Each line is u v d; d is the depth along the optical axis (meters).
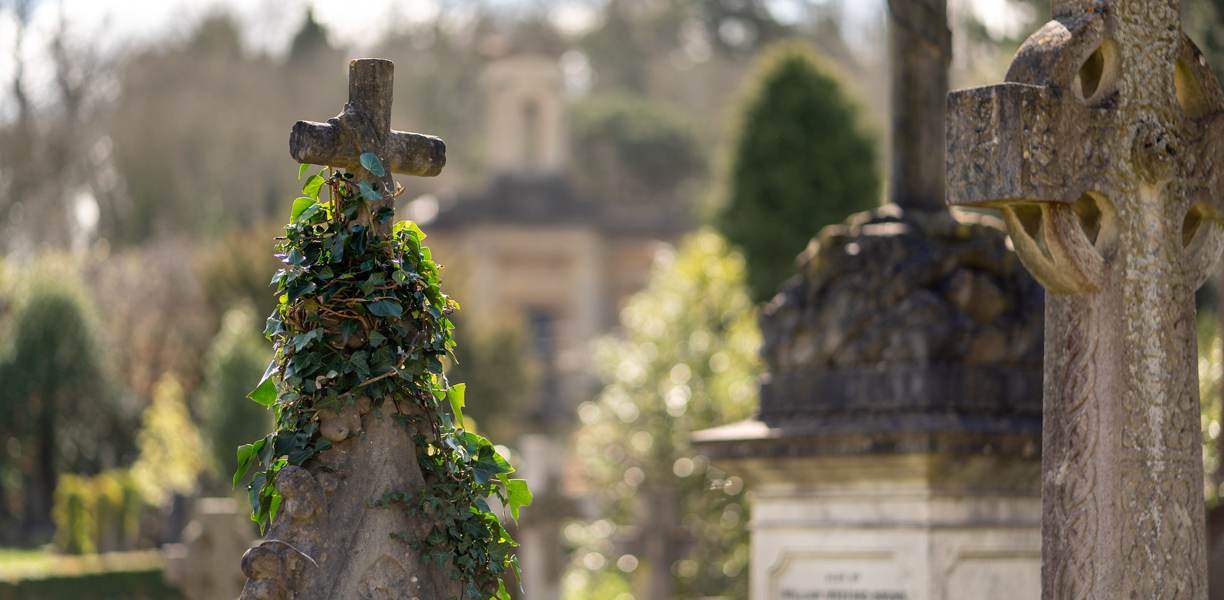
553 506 12.03
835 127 23.23
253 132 43.59
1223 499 6.40
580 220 44.72
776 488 5.86
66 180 39.81
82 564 19.41
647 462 14.34
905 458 5.30
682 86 55.22
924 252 5.64
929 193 5.88
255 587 2.87
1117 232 3.58
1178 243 3.71
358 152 3.14
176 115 42.19
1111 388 3.52
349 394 3.06
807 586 5.72
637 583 11.74
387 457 3.07
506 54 45.78
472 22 53.34
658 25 55.97
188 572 10.70
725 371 14.66
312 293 3.09
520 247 44.66
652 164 52.41
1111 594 3.46
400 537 3.04
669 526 11.25
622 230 46.34
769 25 53.03
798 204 22.92
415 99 50.59
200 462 24.31
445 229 44.75
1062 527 3.54
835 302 5.73
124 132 41.41
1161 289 3.66
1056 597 3.53
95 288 34.22
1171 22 3.74
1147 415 3.58
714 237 17.11
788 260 22.84
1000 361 5.57
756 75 23.91
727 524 13.16
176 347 32.66
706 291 16.16
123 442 30.30
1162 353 3.65
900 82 5.92
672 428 14.30
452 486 3.15
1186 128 3.76
